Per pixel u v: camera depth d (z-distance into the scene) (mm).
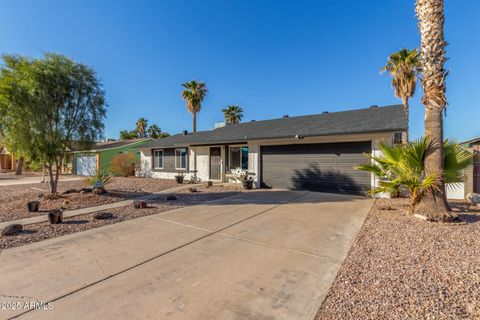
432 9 5363
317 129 10438
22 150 8586
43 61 8508
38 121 8219
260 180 12273
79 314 2436
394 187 5961
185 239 4688
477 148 8328
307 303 2541
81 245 4395
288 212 6750
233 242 4484
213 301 2627
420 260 3316
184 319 2338
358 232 4855
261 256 3820
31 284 3025
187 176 15805
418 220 5293
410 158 5559
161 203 8297
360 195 9469
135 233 5086
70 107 9047
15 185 13906
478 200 7168
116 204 8148
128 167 19719
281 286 2904
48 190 11609
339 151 10062
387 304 2400
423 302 2389
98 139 9977
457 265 3104
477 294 2461
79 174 24172
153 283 3035
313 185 10766
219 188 12117
